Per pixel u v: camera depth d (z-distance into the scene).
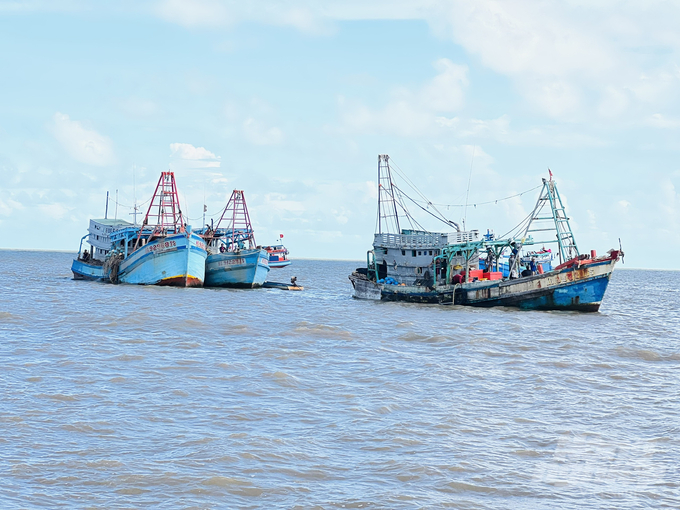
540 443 28.92
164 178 113.38
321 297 103.25
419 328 62.78
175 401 34.28
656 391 38.03
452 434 29.92
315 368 43.16
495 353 49.50
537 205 83.12
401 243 89.38
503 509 22.72
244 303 86.06
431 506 22.80
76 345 49.31
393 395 36.41
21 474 24.55
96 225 132.00
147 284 108.62
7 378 38.19
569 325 66.88
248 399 35.09
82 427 29.83
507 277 92.75
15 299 85.00
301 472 25.44
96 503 22.50
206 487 23.91
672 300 121.44
